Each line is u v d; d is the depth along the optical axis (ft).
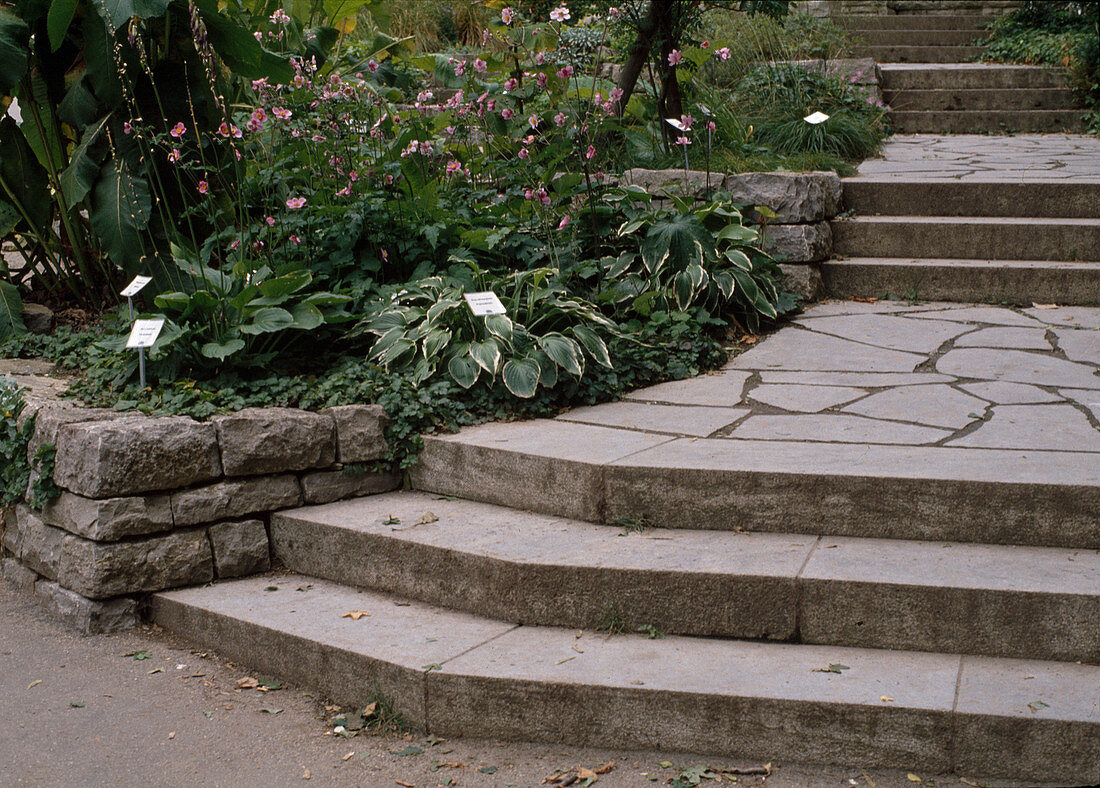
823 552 10.73
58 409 13.38
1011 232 20.07
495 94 21.67
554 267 17.57
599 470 11.84
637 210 19.01
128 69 16.81
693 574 10.35
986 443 12.06
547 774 9.14
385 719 10.09
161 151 17.66
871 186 21.81
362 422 13.56
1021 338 16.90
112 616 12.19
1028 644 9.61
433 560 11.50
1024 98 34.53
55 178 18.75
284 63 18.48
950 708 8.72
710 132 19.71
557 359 14.44
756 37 34.30
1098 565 10.07
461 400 14.49
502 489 12.85
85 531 12.11
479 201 19.24
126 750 9.61
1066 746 8.46
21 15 17.13
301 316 14.99
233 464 12.67
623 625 10.62
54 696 10.67
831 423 13.20
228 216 18.54
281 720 10.22
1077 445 11.86
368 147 18.70
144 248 16.94
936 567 10.19
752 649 10.13
